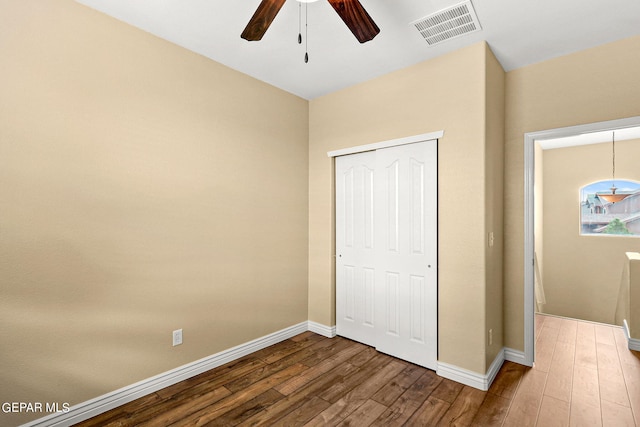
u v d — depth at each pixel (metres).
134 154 2.12
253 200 2.89
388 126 2.81
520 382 2.36
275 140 3.10
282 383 2.34
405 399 2.13
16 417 1.67
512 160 2.73
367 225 3.02
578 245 5.33
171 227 2.31
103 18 1.98
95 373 1.95
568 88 2.47
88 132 1.92
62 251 1.82
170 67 2.31
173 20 2.07
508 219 2.75
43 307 1.76
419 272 2.62
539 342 3.11
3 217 1.64
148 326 2.19
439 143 2.50
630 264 2.97
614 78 2.30
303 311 3.40
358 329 3.11
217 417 1.94
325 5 1.89
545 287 5.61
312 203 3.45
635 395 2.16
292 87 3.13
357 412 2.00
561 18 2.02
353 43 2.33
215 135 2.60
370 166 3.01
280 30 2.17
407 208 2.69
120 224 2.06
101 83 1.97
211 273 2.56
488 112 2.34
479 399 2.13
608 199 4.79
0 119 1.62
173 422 1.89
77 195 1.88
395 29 2.15
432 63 2.54
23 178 1.69
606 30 2.16
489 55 2.38
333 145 3.25
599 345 3.02
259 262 2.94
